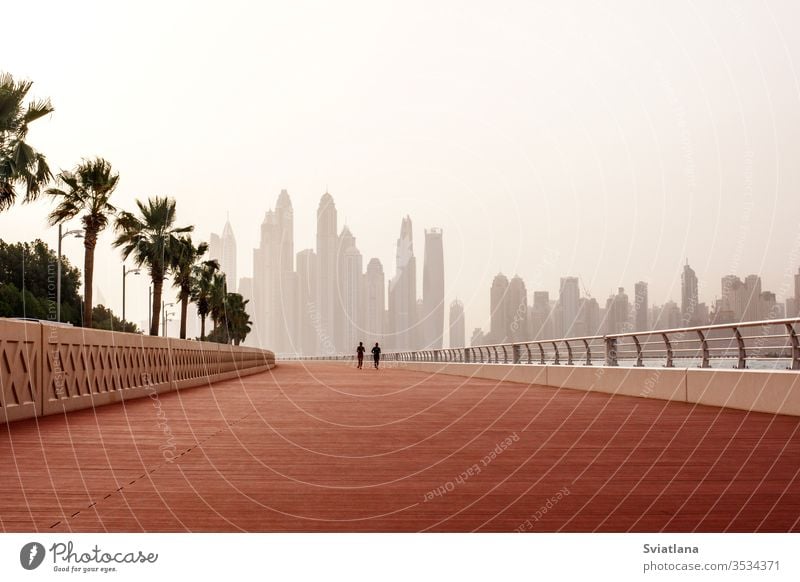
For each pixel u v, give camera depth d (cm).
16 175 2897
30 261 8844
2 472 814
